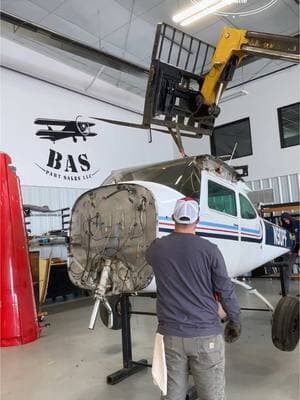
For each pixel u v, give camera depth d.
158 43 3.91
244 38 4.13
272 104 9.48
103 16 6.97
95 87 9.37
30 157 7.87
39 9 6.72
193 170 3.50
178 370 1.89
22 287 4.67
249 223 4.08
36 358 3.95
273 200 8.91
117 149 9.81
